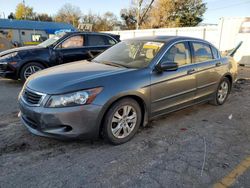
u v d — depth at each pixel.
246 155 3.24
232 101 5.84
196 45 4.64
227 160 3.10
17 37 40.03
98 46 8.01
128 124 3.52
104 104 3.12
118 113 3.36
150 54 3.94
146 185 2.57
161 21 39.03
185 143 3.54
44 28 42.25
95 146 3.37
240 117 4.70
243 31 12.88
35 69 7.17
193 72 4.34
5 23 39.75
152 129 4.01
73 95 2.99
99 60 4.32
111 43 8.34
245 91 6.98
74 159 3.04
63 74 3.43
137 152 3.25
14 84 7.29
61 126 3.03
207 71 4.70
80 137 3.11
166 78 3.83
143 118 3.74
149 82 3.59
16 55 6.93
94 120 3.09
